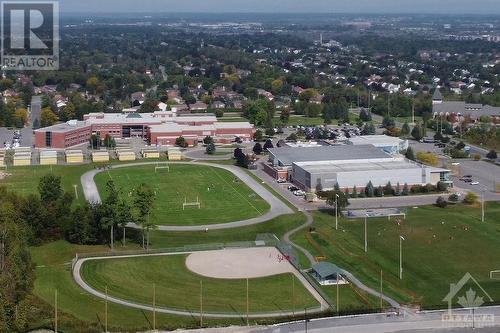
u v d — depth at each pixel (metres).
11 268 116.56
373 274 132.38
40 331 106.81
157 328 107.88
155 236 156.25
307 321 109.56
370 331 106.06
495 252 144.62
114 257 141.38
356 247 149.00
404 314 112.31
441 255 143.12
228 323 110.06
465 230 160.00
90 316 112.94
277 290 123.94
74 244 149.25
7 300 108.19
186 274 132.00
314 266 131.12
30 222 149.38
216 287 125.50
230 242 152.75
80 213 150.88
